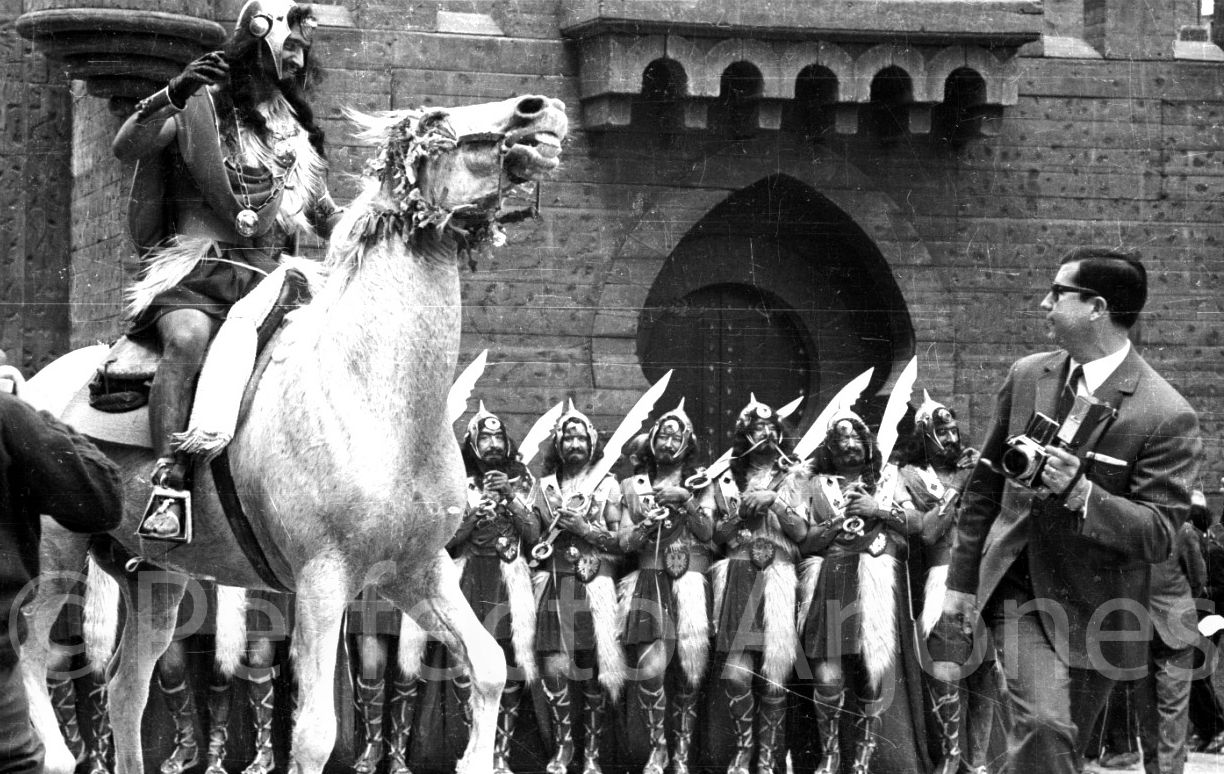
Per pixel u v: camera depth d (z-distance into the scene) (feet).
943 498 32.17
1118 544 20.12
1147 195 48.44
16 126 44.88
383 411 21.25
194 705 31.22
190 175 23.61
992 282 47.47
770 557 31.60
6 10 45.06
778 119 45.14
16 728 17.51
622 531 32.19
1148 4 48.78
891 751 31.09
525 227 44.86
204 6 40.96
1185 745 27.37
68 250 44.75
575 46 45.06
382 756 31.96
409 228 21.31
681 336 46.52
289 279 22.93
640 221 45.55
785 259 46.98
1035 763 20.61
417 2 44.55
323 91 43.78
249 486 21.74
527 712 32.19
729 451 32.94
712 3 43.86
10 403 17.66
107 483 18.15
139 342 23.40
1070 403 21.17
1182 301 48.39
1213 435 47.80
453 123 21.08
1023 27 45.29
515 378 44.62
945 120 47.16
